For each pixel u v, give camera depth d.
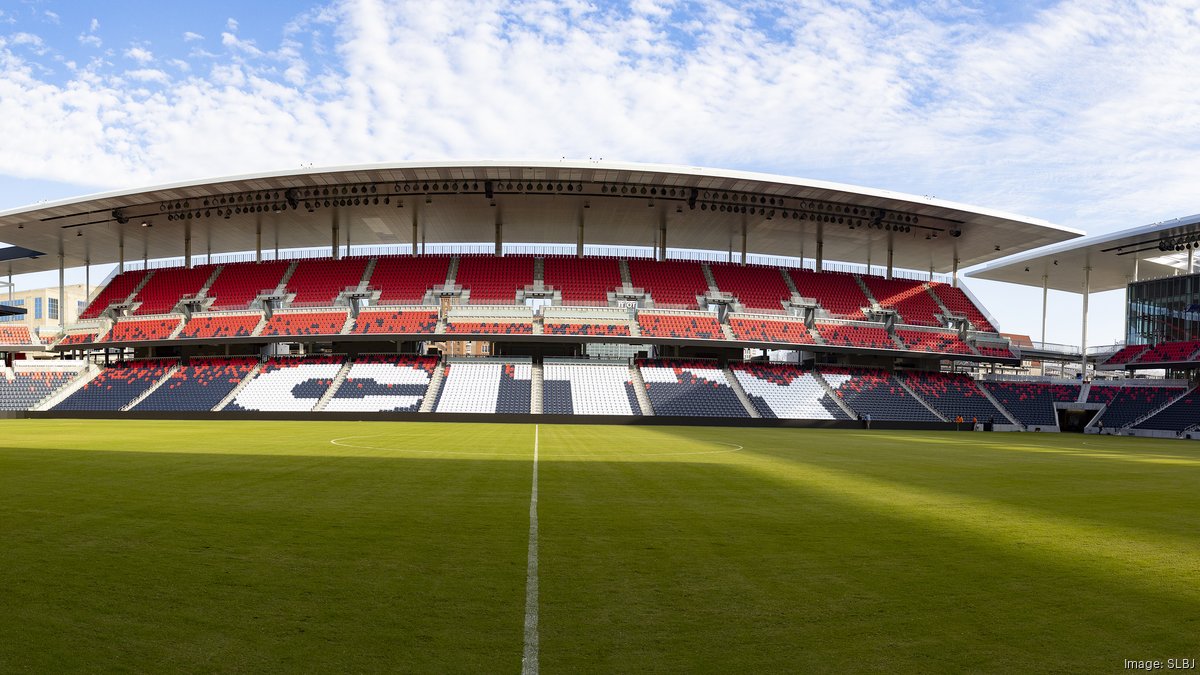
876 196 55.38
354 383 58.38
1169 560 10.50
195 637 6.87
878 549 10.92
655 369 61.41
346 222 64.94
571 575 9.20
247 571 9.14
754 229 66.06
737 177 52.91
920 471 22.59
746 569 9.61
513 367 60.50
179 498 14.75
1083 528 12.97
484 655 6.54
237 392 57.97
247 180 53.41
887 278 72.31
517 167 51.53
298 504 14.12
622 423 54.34
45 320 96.88
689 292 65.69
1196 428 55.44
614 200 58.25
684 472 20.78
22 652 6.46
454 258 67.44
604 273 66.50
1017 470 23.81
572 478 18.92
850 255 75.31
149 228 65.12
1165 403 60.59
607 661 6.44
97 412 55.72
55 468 19.86
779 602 8.20
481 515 13.20
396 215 62.81
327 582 8.72
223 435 34.84
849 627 7.42
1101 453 33.94
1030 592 8.75
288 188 56.06
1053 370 91.62
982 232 63.28
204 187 54.69
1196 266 71.75
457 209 61.06
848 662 6.52
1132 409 61.69
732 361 64.25
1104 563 10.27
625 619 7.56
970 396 64.50
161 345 67.44
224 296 65.75
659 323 61.72
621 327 60.56
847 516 13.74
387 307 61.84
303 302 63.91
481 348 93.75
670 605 8.04
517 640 6.91
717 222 64.12
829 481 19.28
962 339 67.50
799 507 14.73
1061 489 18.75
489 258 67.38
